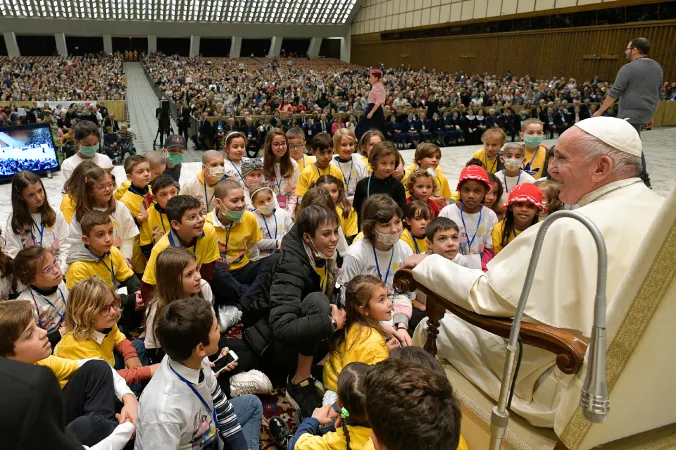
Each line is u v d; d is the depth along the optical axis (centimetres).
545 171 527
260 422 234
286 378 289
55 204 680
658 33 1912
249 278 372
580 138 163
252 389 261
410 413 104
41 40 4416
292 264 270
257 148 1347
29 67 3397
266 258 351
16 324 196
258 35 4353
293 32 4375
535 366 173
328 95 2475
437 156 471
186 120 1462
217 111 1596
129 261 389
